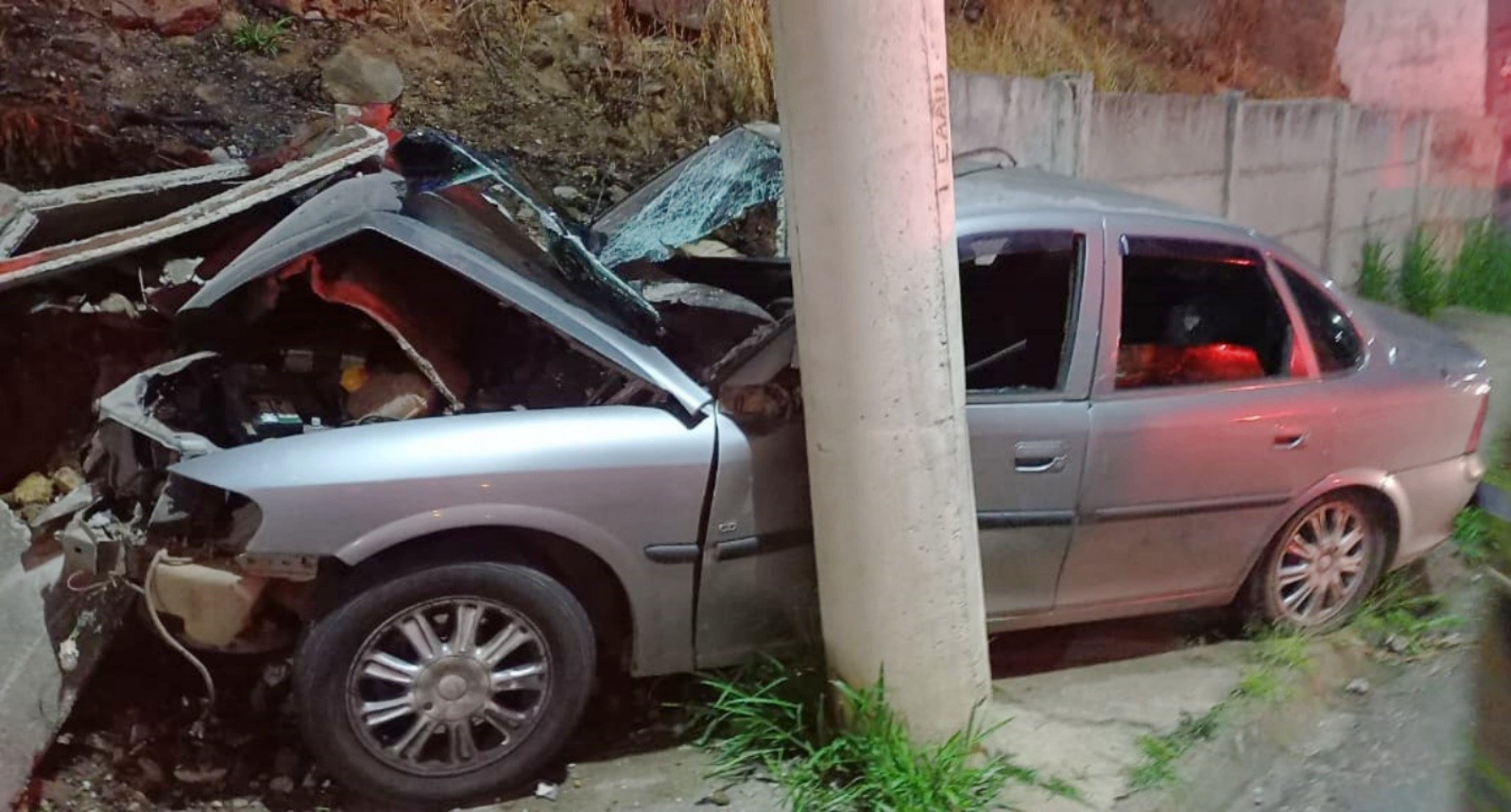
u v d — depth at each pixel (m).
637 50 6.91
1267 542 4.08
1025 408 3.60
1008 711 3.75
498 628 3.26
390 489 3.04
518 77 6.61
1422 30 11.66
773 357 3.43
